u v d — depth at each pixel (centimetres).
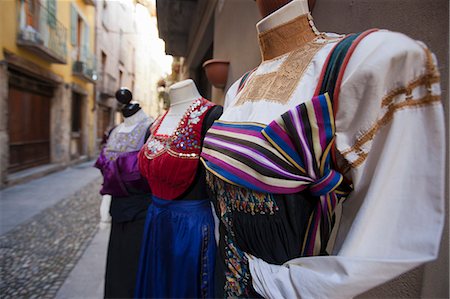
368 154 44
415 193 39
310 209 53
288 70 57
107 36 1191
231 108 67
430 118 38
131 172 125
